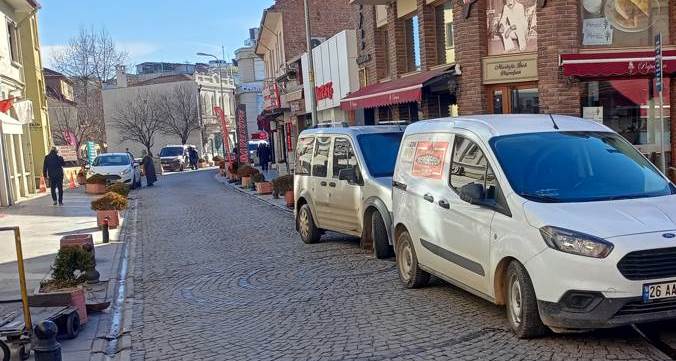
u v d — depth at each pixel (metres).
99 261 11.55
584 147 6.34
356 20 22.44
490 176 6.16
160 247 13.02
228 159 39.34
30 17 31.00
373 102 17.03
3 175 23.08
